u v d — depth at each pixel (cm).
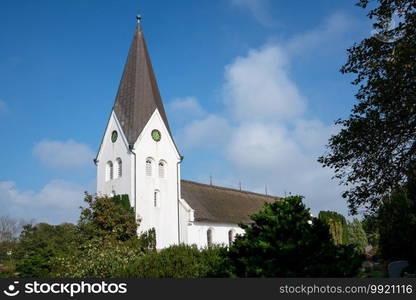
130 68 5028
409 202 1809
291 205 1249
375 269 2816
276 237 1179
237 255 1266
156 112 4894
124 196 4453
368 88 1625
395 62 1476
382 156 1609
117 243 3541
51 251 3694
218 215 5231
